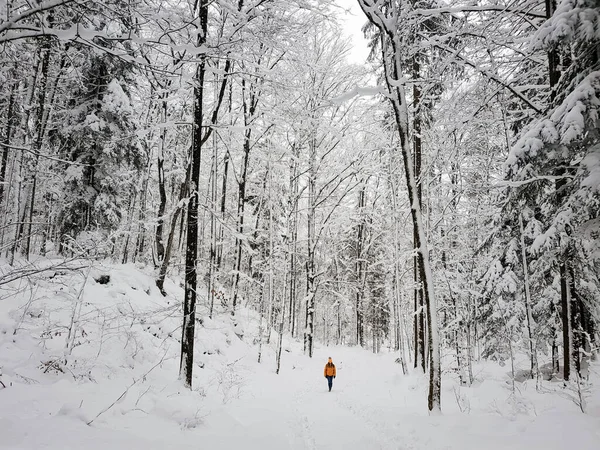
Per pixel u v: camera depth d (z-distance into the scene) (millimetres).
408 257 17906
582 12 6113
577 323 8773
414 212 8859
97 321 10609
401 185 19781
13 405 5707
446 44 9812
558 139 6879
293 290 30312
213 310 18016
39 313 9758
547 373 13188
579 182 7051
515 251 12641
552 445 5434
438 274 14766
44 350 8461
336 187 23672
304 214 26734
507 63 9992
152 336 12000
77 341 9375
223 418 6863
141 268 17641
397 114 8883
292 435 6793
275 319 24172
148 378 9250
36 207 19594
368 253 32750
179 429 5883
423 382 13211
